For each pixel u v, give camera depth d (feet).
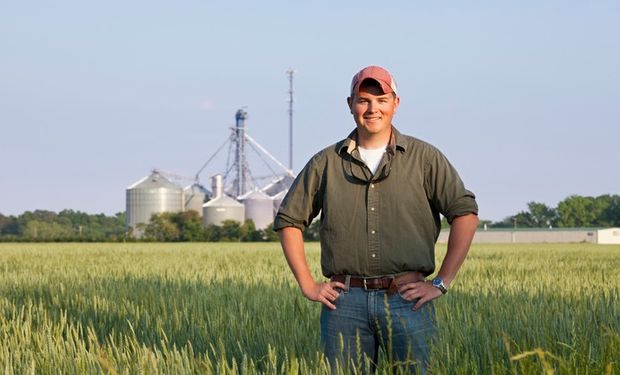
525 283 51.21
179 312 32.09
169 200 427.33
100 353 19.30
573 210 561.84
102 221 647.56
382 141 17.34
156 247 220.64
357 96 17.04
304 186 17.72
